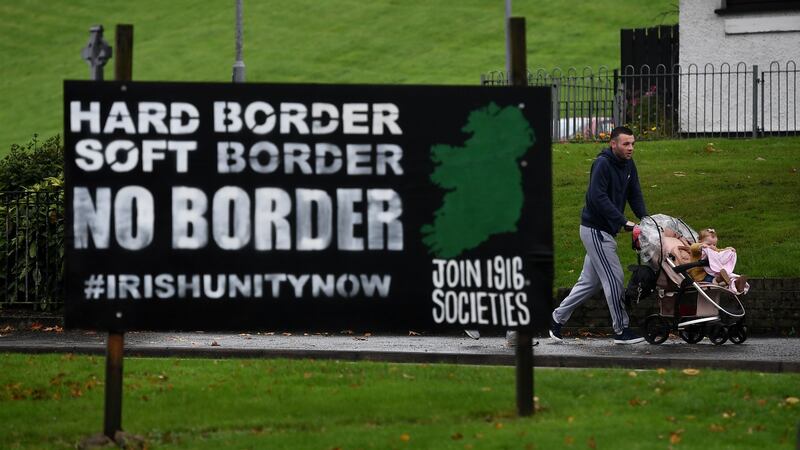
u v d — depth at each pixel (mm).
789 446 33719
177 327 37000
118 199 36875
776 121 92562
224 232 37094
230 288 37125
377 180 37344
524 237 37406
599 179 52406
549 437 34562
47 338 57594
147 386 43219
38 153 72188
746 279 52438
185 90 36938
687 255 52188
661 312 52719
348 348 51625
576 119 100438
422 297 37500
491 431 35594
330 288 37344
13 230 65688
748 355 48656
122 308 36906
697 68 90938
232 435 36500
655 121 95438
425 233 37375
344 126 37219
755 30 92188
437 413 38625
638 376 43406
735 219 67375
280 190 37188
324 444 34688
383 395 41031
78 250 36781
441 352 49875
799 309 56656
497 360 49062
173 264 37000
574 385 41938
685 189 73562
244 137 37031
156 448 35094
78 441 36531
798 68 91500
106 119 36750
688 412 38125
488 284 37469
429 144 37375
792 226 65438
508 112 37312
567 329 58031
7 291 65125
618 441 34156
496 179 37375
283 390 42219
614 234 52625
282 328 37281
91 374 45750
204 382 43875
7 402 41531
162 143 36906
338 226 37312
